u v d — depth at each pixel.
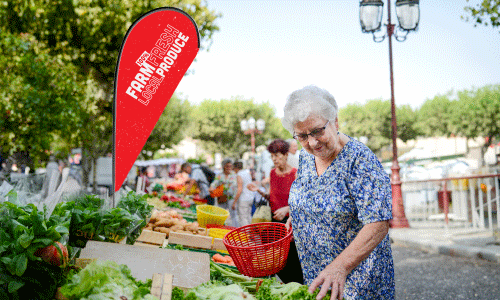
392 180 11.17
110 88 15.84
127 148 2.78
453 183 10.63
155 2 11.64
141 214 2.98
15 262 1.60
